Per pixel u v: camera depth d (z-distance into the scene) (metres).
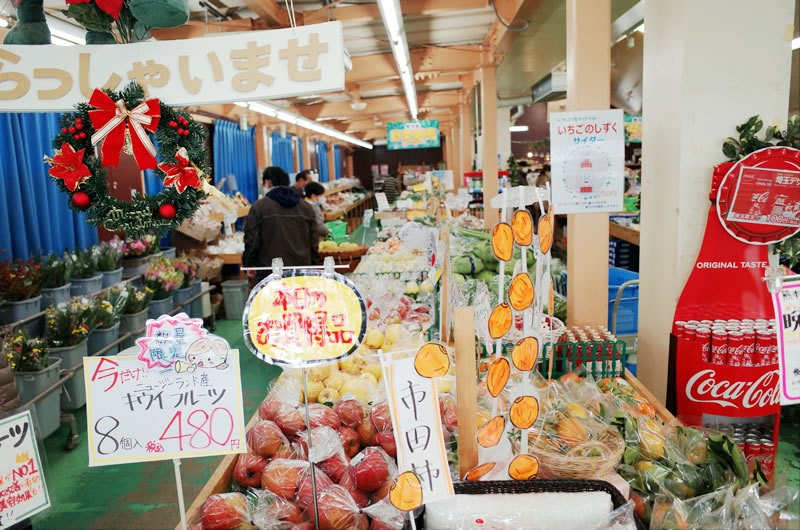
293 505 1.47
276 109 8.27
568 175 2.92
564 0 4.88
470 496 1.34
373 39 6.93
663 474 1.53
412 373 1.28
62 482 3.10
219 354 1.29
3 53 1.87
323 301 1.34
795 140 2.27
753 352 2.25
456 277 3.57
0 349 2.42
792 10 2.33
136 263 5.30
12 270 3.78
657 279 2.63
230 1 5.12
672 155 2.46
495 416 1.44
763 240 2.29
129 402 1.29
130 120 1.79
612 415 1.74
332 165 22.84
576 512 1.29
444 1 5.64
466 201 7.59
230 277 7.38
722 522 1.34
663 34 2.50
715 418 2.32
